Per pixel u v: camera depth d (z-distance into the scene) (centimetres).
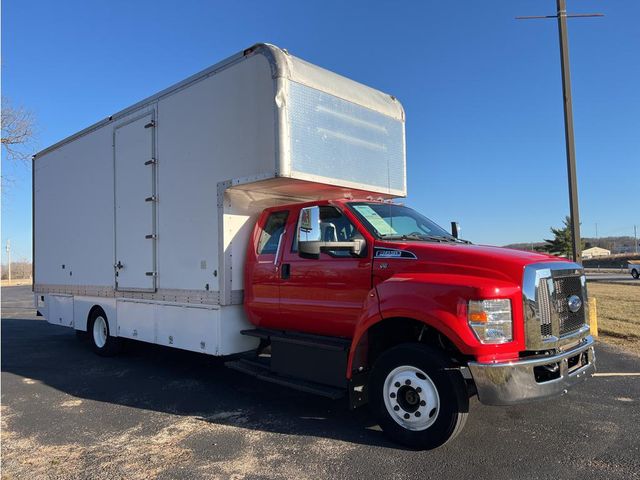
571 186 1017
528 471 380
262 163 543
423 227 558
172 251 674
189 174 646
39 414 543
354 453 422
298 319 545
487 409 524
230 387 648
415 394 425
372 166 636
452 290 399
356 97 620
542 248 5906
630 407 529
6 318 1593
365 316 447
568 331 436
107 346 826
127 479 382
